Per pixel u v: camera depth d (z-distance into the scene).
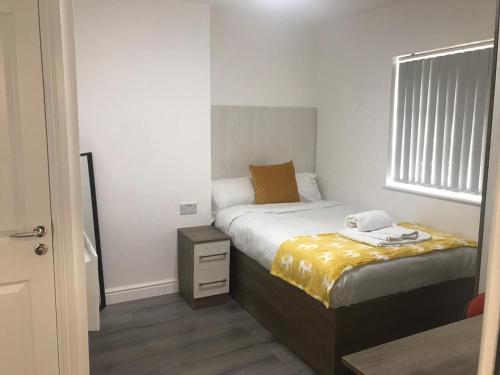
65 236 1.84
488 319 0.62
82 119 3.24
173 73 3.50
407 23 3.52
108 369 2.58
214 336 3.00
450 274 2.73
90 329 2.29
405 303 2.61
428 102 3.49
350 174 4.24
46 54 1.72
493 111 1.95
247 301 3.40
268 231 3.17
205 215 3.81
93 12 3.18
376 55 3.84
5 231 1.77
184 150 3.63
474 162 3.16
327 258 2.53
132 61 3.34
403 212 3.69
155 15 3.38
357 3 3.63
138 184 3.50
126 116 3.38
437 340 1.42
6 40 1.68
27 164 1.75
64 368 1.94
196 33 3.54
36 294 1.85
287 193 4.14
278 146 4.48
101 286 3.41
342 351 2.43
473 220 3.11
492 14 2.91
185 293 3.59
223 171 4.21
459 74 3.22
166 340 2.94
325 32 4.43
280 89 4.45
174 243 3.71
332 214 3.75
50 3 1.69
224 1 3.58
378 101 3.86
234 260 3.59
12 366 1.86
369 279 2.44
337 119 4.36
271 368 2.62
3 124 1.71
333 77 4.38
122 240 3.50
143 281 3.64
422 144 3.57
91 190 3.28
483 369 0.63
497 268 0.60
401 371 1.25
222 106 4.12
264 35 4.27
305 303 2.63
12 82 1.70
